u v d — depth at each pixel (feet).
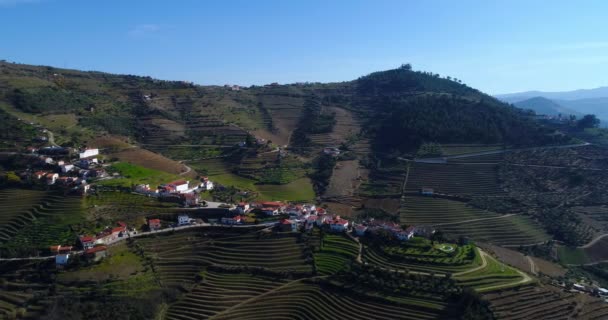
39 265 415.64
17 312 362.74
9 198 517.14
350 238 486.38
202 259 449.48
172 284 414.82
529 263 515.50
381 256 453.17
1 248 433.89
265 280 422.41
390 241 477.77
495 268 440.86
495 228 624.18
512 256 531.09
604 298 427.33
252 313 382.83
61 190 530.27
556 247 593.83
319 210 585.63
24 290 393.09
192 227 490.49
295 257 452.35
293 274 428.56
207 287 412.77
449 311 373.20
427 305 379.14
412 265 435.12
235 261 447.83
